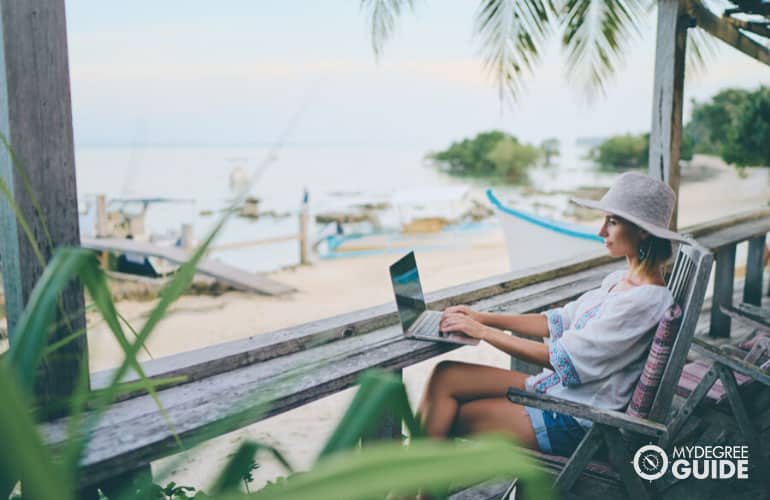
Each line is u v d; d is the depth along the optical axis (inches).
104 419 65.4
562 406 73.7
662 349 75.9
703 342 90.2
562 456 83.4
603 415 73.0
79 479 55.2
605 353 80.3
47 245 61.2
